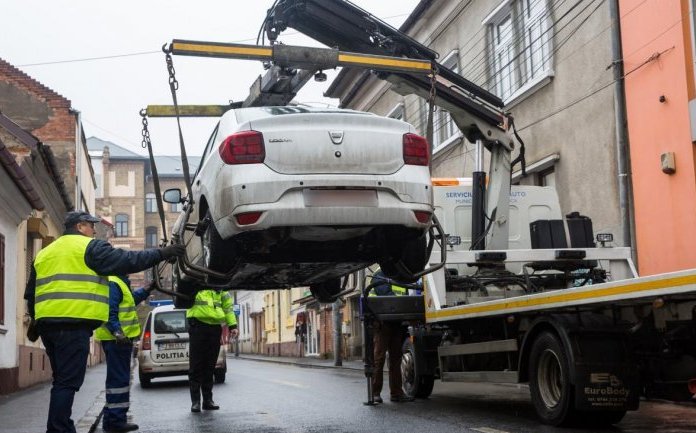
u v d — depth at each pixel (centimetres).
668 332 680
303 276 864
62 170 3297
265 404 1147
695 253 1250
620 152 1420
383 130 704
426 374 1090
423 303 1045
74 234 717
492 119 1140
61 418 679
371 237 739
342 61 765
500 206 1137
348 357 3269
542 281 1055
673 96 1301
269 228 668
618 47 1438
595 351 736
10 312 1595
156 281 783
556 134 1672
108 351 875
